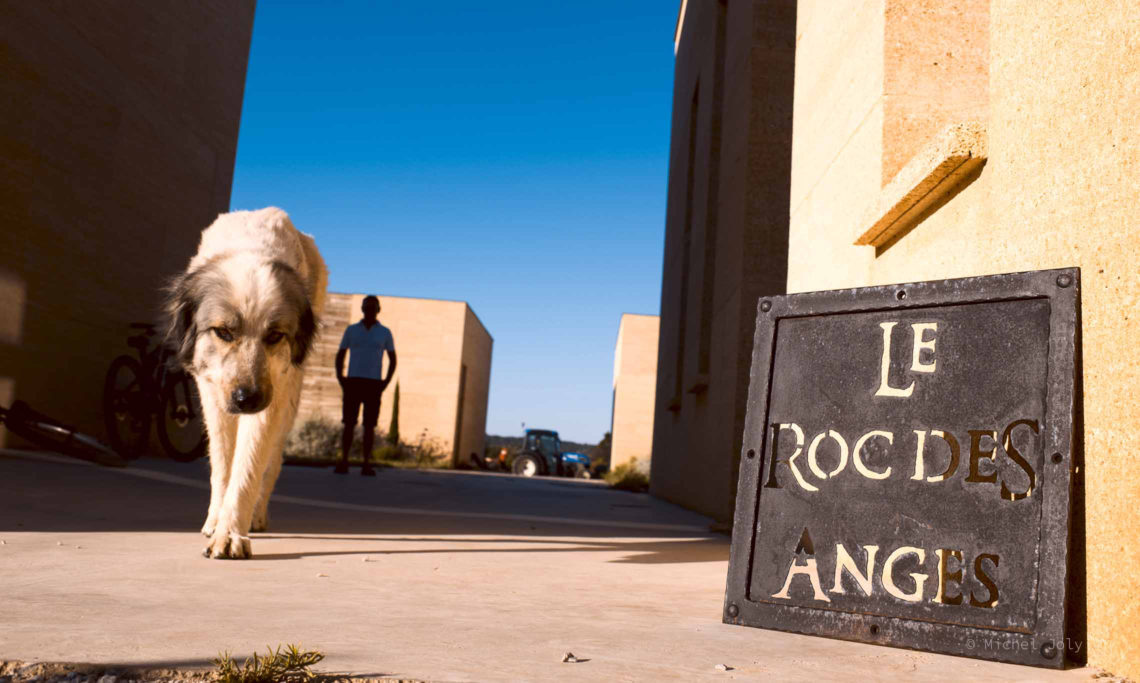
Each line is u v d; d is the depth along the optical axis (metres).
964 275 2.38
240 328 2.98
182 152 9.59
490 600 2.21
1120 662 1.58
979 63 3.03
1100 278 1.71
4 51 6.97
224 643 1.58
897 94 3.00
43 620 1.71
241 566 2.63
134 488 5.27
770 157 5.97
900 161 2.96
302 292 3.22
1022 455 1.81
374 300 9.07
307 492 6.24
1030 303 1.88
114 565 2.52
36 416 6.54
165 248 9.34
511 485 10.95
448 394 29.19
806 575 1.98
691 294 8.80
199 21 9.82
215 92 10.26
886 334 2.07
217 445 3.34
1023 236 2.00
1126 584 1.57
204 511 4.35
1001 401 1.87
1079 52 1.80
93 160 8.12
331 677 1.38
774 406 2.18
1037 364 1.84
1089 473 1.71
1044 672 1.62
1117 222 1.67
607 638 1.79
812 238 3.94
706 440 6.96
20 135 7.18
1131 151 1.63
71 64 7.76
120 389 8.40
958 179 2.42
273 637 1.65
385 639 1.67
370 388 9.05
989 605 1.75
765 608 1.99
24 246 7.26
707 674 1.52
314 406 27.59
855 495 1.99
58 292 7.70
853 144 3.35
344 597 2.15
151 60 8.95
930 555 1.85
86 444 6.60
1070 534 1.74
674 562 3.33
